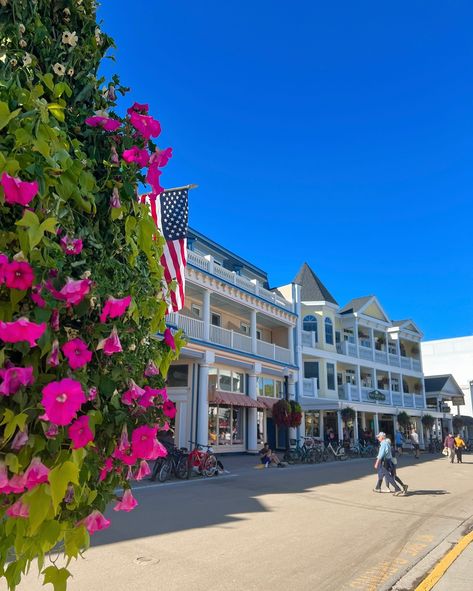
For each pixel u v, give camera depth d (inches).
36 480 52.1
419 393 1673.2
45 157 58.4
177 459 586.9
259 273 1216.8
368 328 1487.5
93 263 65.7
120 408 64.8
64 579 61.8
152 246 81.2
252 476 636.7
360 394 1321.4
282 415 890.7
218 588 206.5
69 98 73.4
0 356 52.5
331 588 209.5
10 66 65.4
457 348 2284.7
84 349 57.2
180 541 283.1
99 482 65.9
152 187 73.4
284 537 299.7
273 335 1186.6
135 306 69.7
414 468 835.4
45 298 54.2
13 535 57.9
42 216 58.6
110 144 71.3
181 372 839.7
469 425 1913.1
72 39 73.4
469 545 281.1
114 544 271.4
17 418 51.8
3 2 67.8
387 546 282.5
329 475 674.2
